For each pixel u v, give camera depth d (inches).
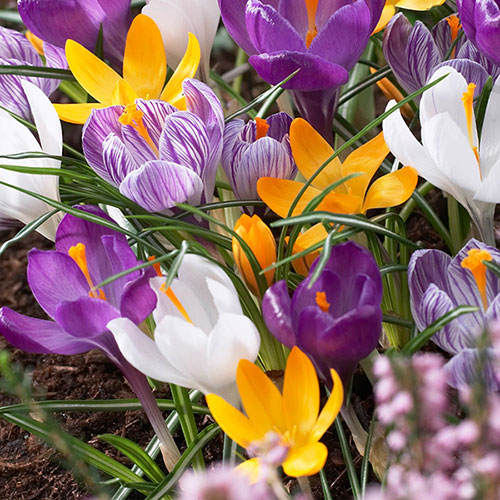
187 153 35.4
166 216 36.5
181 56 39.3
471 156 34.3
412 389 30.6
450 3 42.1
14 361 42.2
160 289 33.9
